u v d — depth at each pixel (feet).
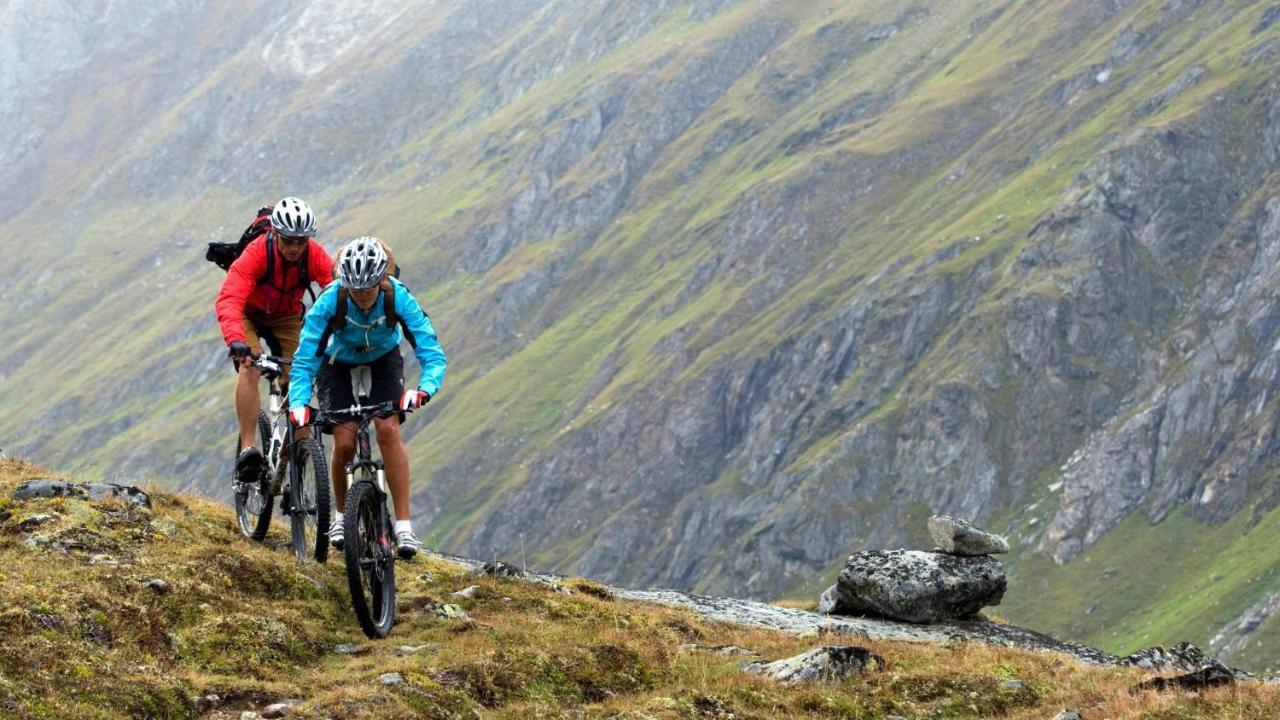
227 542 47.19
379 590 42.22
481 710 35.91
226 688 34.73
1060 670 48.65
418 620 44.06
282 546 48.98
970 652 51.72
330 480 45.60
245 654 37.42
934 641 64.85
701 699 38.83
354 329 41.24
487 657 39.09
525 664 39.52
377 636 41.29
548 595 51.42
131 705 32.19
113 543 42.57
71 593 36.42
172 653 36.29
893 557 73.26
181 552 43.06
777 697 40.40
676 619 53.47
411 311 42.11
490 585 49.98
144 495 48.57
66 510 44.37
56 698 31.01
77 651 33.45
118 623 36.22
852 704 40.55
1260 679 49.67
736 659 46.78
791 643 51.34
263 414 46.98
